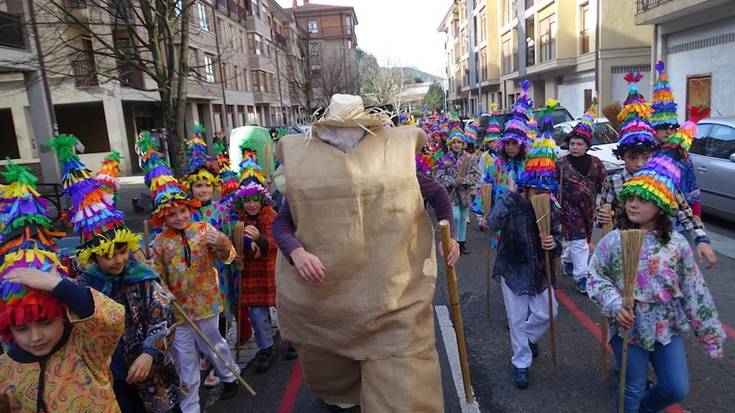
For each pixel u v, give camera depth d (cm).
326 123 281
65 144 271
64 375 224
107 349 231
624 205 307
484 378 412
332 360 308
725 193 807
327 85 5016
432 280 292
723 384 381
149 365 268
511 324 396
